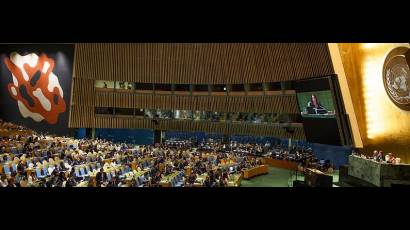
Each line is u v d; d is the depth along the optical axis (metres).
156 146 24.45
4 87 28.00
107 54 28.34
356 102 17.89
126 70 28.80
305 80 20.59
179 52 28.30
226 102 27.95
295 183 15.19
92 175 13.58
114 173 14.68
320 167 19.67
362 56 16.81
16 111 27.97
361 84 17.30
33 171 13.14
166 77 28.92
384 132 16.16
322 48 20.00
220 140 28.58
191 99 29.00
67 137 25.77
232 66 27.12
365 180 14.31
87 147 19.81
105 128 29.66
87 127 28.70
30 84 27.75
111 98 28.97
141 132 30.44
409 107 14.11
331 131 19.28
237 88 27.73
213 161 19.66
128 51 28.47
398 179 12.66
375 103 16.47
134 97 29.30
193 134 29.61
